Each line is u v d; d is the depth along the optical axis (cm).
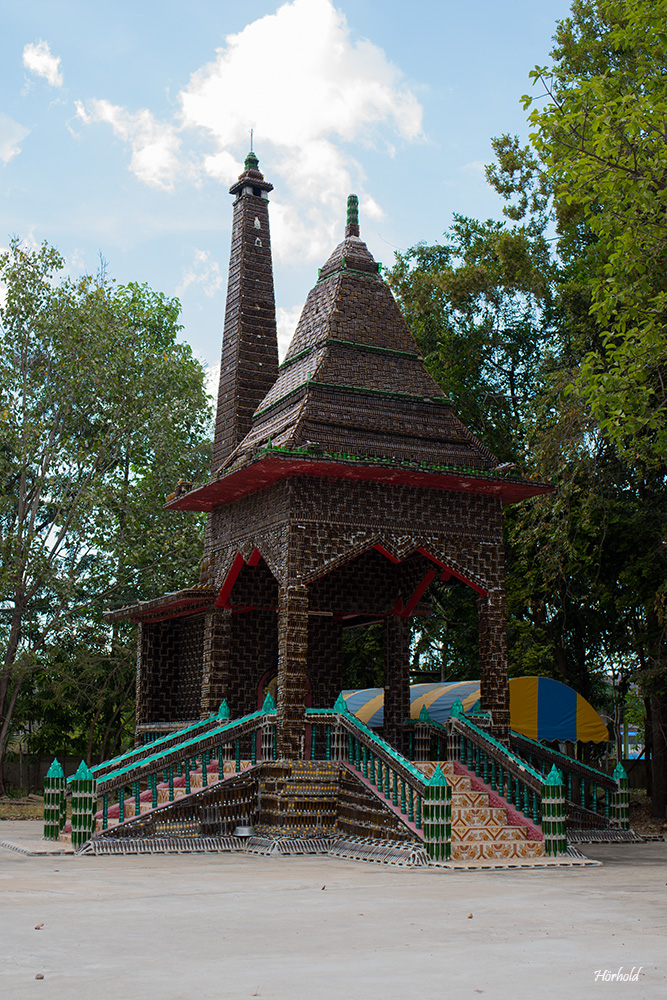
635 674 2109
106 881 964
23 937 640
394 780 1284
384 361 1631
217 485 1569
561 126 1438
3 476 2822
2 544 2684
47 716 3259
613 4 1540
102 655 2986
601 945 629
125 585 2942
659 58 1562
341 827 1381
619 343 2136
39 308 2900
